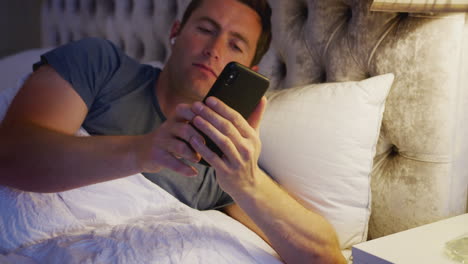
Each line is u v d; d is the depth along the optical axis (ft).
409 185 3.31
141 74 3.26
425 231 2.85
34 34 9.41
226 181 2.36
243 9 3.27
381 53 3.37
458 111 3.20
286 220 2.64
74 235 2.43
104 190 2.73
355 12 3.54
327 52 3.77
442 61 3.14
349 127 3.13
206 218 2.72
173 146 2.14
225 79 2.24
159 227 2.45
